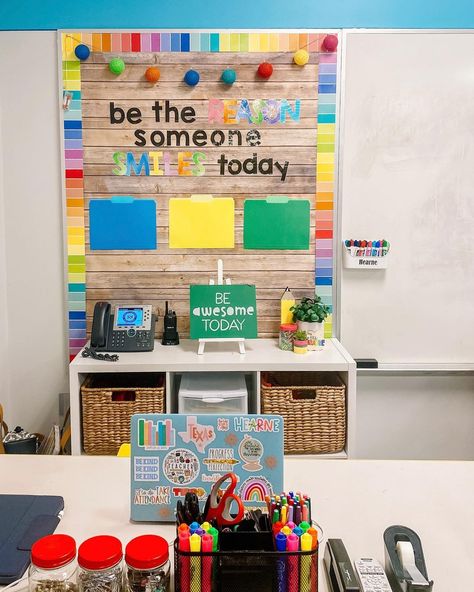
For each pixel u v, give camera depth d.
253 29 2.77
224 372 2.75
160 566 1.03
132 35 2.76
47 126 2.81
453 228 2.88
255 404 2.60
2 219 2.86
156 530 1.31
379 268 2.87
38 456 1.65
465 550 1.23
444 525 1.32
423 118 2.81
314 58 2.77
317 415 2.57
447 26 2.77
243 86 2.79
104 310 2.71
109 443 2.56
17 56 2.77
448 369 2.93
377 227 2.87
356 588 1.02
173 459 1.34
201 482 1.34
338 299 2.91
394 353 2.95
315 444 2.58
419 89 2.79
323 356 2.61
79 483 1.50
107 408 2.55
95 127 2.80
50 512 1.33
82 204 2.84
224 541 1.06
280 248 2.88
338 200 2.85
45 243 2.87
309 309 2.70
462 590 1.10
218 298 2.68
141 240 2.87
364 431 3.03
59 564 1.00
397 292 2.92
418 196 2.86
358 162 2.83
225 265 2.89
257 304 2.91
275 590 1.04
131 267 2.88
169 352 2.68
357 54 2.77
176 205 2.85
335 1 2.75
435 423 3.03
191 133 2.81
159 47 2.77
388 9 2.76
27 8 2.74
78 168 2.82
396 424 3.02
